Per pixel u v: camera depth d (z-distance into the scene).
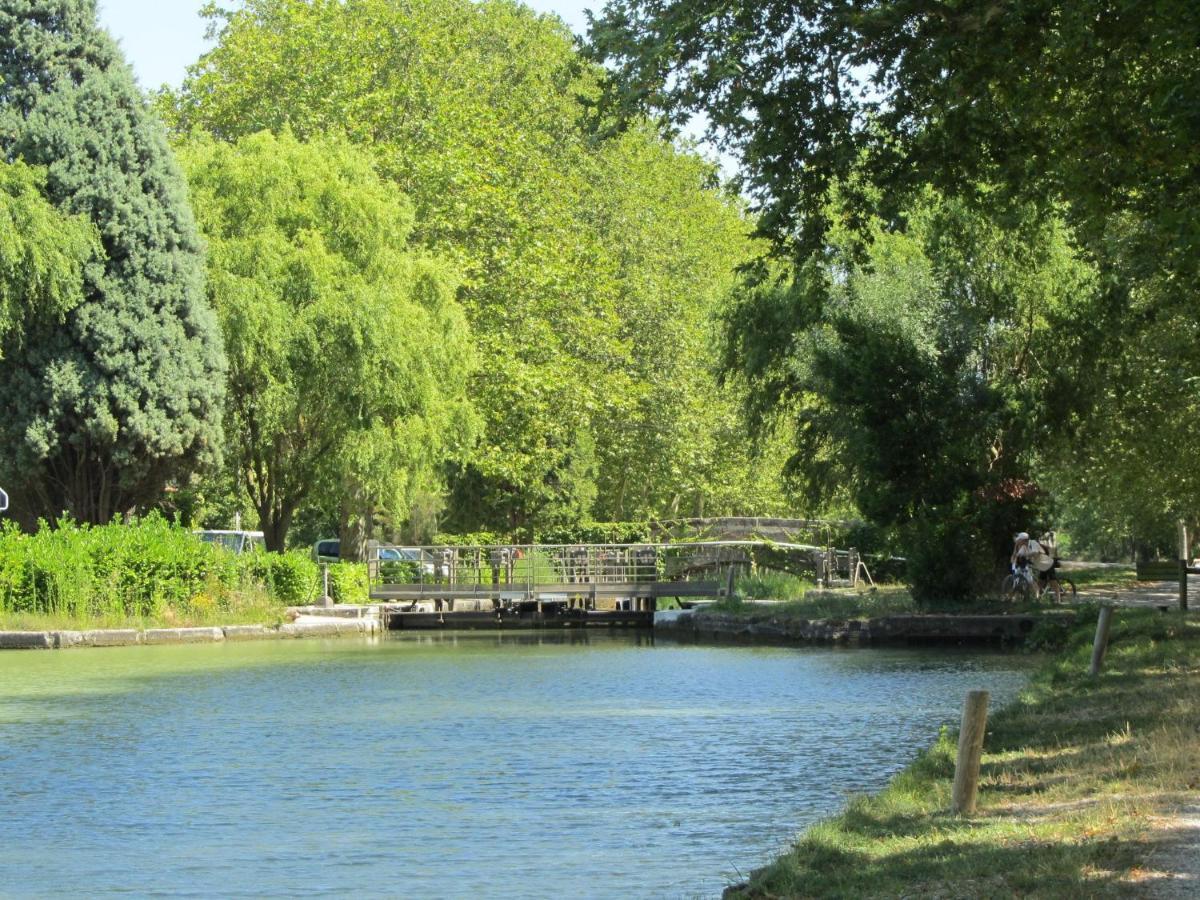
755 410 46.94
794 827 13.10
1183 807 10.18
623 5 17.77
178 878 11.42
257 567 41.50
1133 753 12.63
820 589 44.97
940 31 16.50
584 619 45.84
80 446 39.75
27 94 40.53
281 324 41.84
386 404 43.84
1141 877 8.24
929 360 37.72
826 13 16.91
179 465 41.72
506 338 52.12
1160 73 17.09
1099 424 40.91
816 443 46.19
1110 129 17.23
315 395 43.12
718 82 17.16
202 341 41.28
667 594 45.91
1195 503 46.53
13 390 39.19
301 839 12.86
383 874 11.44
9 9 40.75
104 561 36.97
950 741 14.44
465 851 12.25
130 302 39.75
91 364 39.50
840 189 18.69
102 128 40.28
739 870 11.34
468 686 26.17
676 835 12.80
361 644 37.09
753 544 48.41
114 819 13.88
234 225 44.25
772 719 20.83
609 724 20.48
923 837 10.02
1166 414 39.78
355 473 44.38
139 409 39.69
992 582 37.94
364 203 44.88
